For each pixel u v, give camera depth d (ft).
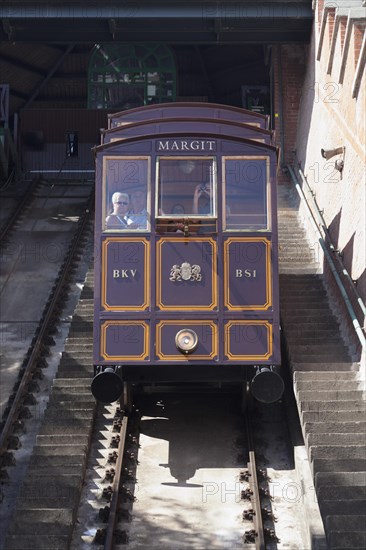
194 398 154.40
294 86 262.67
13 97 377.30
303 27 248.11
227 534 110.83
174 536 110.32
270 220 129.90
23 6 243.40
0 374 162.61
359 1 191.21
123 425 137.49
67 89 385.50
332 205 190.08
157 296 128.36
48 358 168.25
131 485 123.85
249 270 128.98
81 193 294.25
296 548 107.96
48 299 201.16
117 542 108.37
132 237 129.49
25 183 303.89
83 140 318.86
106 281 128.88
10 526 106.11
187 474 127.13
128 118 143.74
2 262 225.76
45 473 120.16
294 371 142.51
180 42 255.91
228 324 127.95
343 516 102.27
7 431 134.82
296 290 179.83
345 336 158.10
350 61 173.17
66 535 104.01
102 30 252.62
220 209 129.90
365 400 132.87
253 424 141.59
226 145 131.44
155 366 135.23
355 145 165.78
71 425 134.51
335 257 173.47
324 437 123.75
